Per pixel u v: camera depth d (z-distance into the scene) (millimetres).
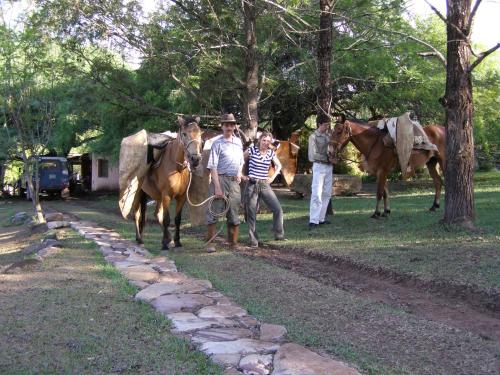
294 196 18781
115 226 12562
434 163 12047
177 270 7348
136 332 4750
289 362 3955
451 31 8805
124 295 5875
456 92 8836
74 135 25453
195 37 11547
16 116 15055
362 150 11047
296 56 15289
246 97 12539
